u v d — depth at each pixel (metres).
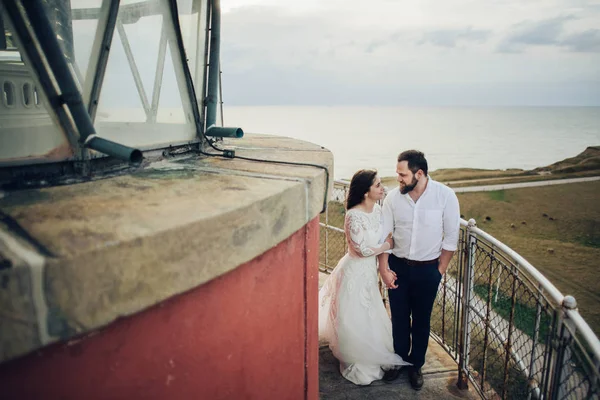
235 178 1.75
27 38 1.44
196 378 1.29
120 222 1.11
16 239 0.96
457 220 3.08
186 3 2.18
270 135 3.96
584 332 1.69
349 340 3.30
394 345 3.46
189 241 1.12
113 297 0.96
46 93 1.52
